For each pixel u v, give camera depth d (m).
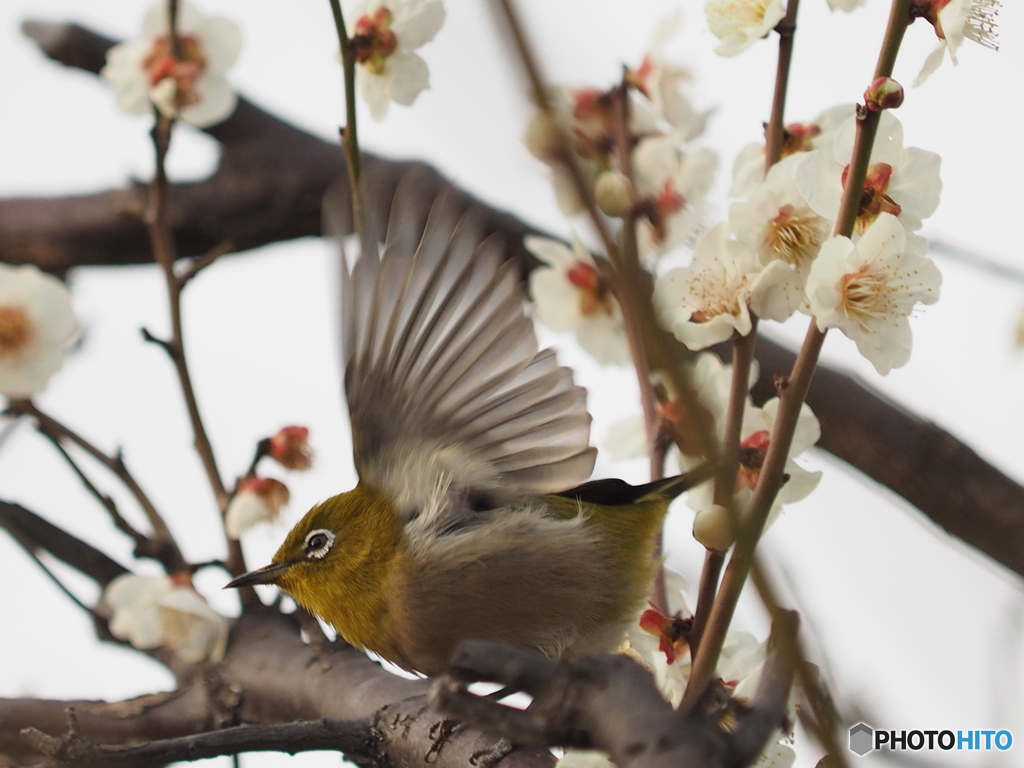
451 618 2.47
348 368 2.44
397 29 2.47
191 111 2.50
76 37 2.59
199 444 2.50
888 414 2.55
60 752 2.40
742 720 2.20
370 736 2.46
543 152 2.15
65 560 2.52
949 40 2.41
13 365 2.50
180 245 2.62
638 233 2.46
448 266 2.43
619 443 2.48
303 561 2.48
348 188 2.56
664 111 2.47
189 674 2.51
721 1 2.44
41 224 2.62
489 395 2.44
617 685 2.15
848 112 2.45
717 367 2.45
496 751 2.45
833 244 2.42
